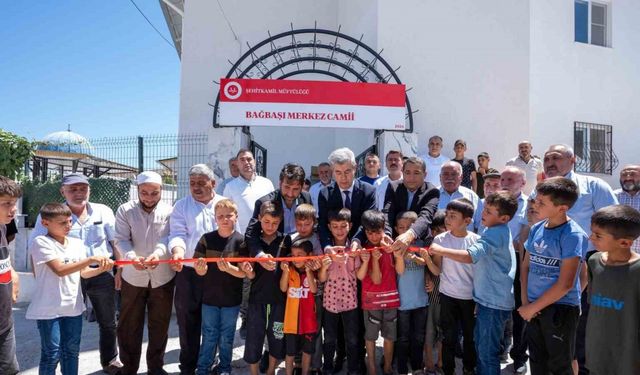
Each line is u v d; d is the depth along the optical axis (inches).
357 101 290.7
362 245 150.4
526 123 358.9
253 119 287.0
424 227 148.7
